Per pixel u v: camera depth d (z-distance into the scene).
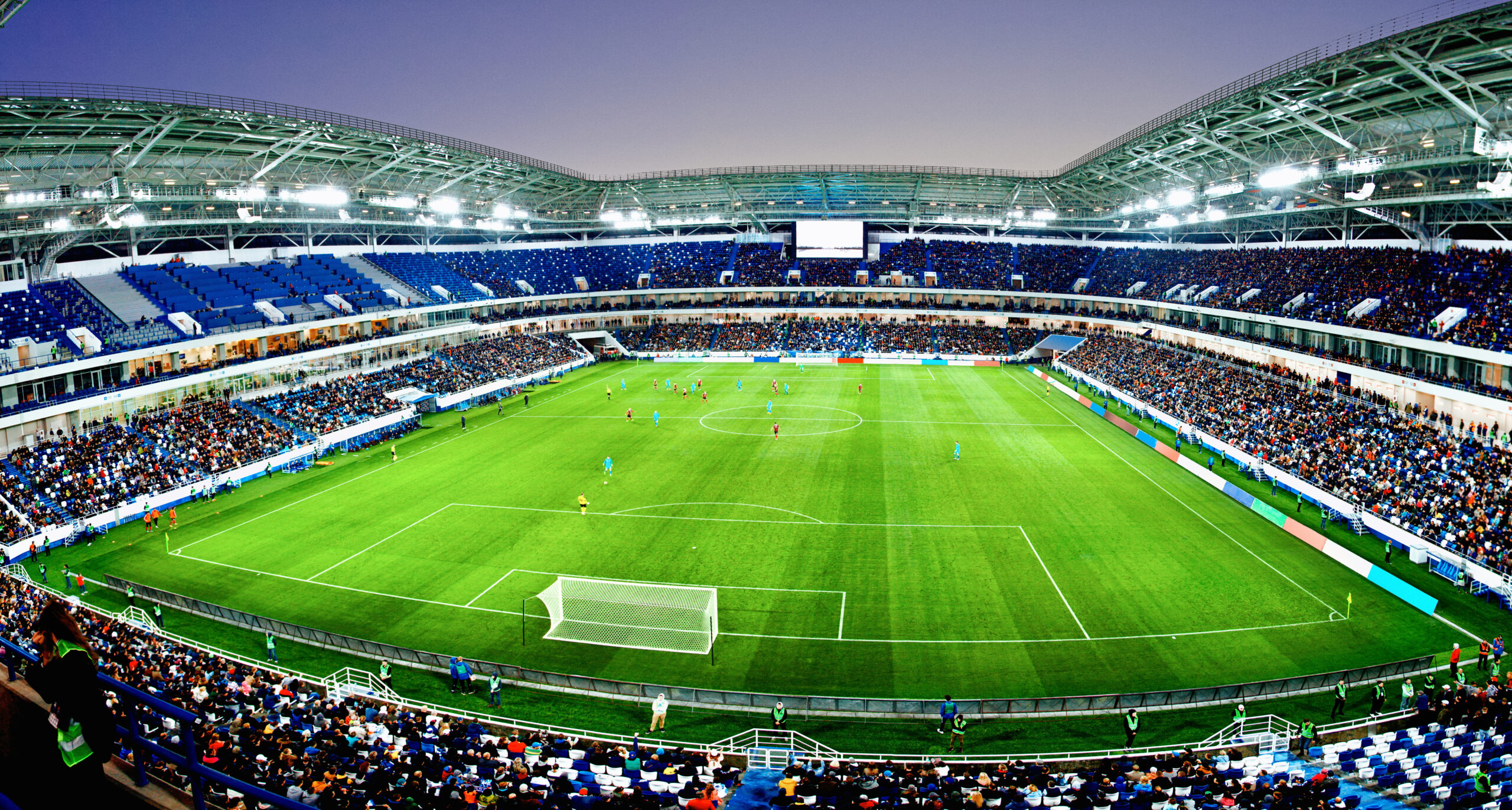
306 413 67.88
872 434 69.12
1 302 61.31
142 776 6.04
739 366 111.62
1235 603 36.16
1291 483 50.06
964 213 126.00
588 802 20.53
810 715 28.52
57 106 53.66
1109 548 42.75
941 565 40.69
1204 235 110.94
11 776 5.46
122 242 75.00
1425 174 64.06
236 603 37.50
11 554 43.06
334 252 97.06
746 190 119.81
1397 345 59.06
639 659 32.28
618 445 66.00
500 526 46.91
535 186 111.06
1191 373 79.75
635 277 125.81
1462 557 37.31
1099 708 28.67
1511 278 59.06
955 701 28.09
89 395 57.44
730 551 42.88
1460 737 24.88
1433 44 47.22
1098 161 95.94
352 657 32.75
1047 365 107.19
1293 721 27.70
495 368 94.00
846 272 123.94
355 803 16.20
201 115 61.81
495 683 29.22
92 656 5.59
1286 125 69.19
